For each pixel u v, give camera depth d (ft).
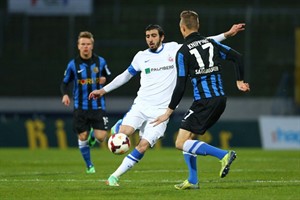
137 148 108.68
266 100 318.86
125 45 357.82
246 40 353.92
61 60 354.95
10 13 363.76
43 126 287.07
